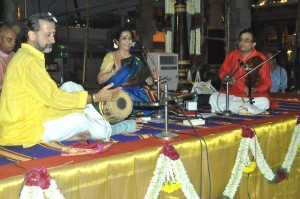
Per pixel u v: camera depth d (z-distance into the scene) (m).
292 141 4.66
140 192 3.01
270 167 4.35
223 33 16.88
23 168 2.48
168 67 7.32
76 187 2.57
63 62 19.48
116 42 5.10
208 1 16.55
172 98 3.52
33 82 3.04
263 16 21.00
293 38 21.06
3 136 3.13
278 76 8.41
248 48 5.18
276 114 4.90
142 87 4.98
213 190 3.62
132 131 3.80
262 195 4.29
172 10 8.52
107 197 2.78
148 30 14.81
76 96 3.11
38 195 2.30
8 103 3.07
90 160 2.66
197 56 8.84
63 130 3.20
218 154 3.63
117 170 2.81
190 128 3.92
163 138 3.36
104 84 4.93
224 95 5.17
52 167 2.49
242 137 3.86
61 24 19.55
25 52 3.11
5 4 9.38
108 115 3.45
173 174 3.19
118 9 12.04
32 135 3.15
